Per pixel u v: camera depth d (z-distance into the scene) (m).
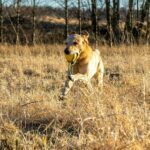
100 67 10.64
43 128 7.41
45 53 22.80
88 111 7.53
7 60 19.20
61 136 6.74
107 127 6.48
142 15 37.56
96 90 9.22
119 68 15.88
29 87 11.48
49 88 11.22
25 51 22.31
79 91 9.28
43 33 43.41
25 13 48.50
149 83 9.94
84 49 9.71
